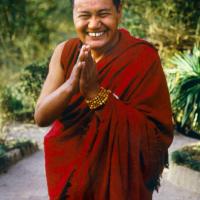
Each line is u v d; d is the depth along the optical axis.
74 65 4.41
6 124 14.71
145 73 4.34
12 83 20.34
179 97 11.04
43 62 17.16
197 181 9.27
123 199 4.36
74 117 4.36
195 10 18.06
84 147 4.35
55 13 25.95
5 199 8.98
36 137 14.11
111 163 4.33
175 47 17.81
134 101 4.34
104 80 4.30
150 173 4.44
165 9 18.22
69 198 4.39
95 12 4.24
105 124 4.30
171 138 4.52
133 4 18.67
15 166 10.91
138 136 4.32
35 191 9.41
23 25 25.16
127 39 4.41
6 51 24.55
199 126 11.16
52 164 4.42
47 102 4.23
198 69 11.09
